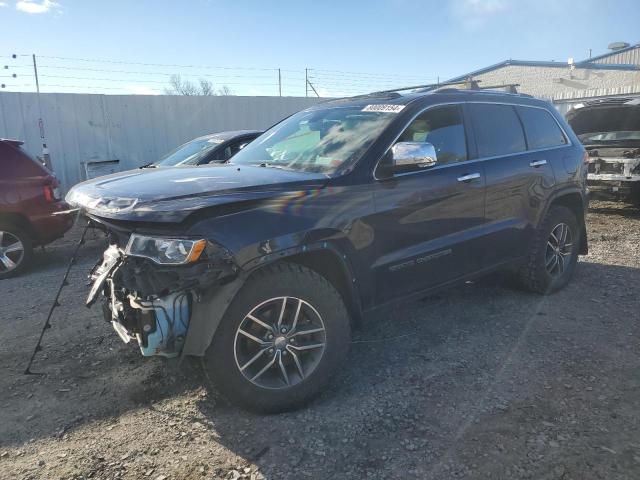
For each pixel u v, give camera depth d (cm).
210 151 746
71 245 830
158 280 264
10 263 642
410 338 409
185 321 276
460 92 421
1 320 471
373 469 255
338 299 315
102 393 334
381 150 345
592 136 1005
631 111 955
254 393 293
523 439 275
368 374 353
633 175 870
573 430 282
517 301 484
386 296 350
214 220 272
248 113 1400
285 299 296
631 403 307
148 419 304
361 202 325
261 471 256
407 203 350
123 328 293
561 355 371
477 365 361
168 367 365
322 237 304
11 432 293
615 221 879
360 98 428
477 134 421
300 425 294
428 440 277
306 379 306
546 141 493
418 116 374
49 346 408
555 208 497
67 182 1216
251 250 275
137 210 268
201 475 254
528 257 477
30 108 1157
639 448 265
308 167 347
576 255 526
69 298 533
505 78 3219
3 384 347
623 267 589
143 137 1284
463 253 398
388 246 342
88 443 281
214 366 282
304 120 429
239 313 282
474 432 283
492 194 418
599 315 445
